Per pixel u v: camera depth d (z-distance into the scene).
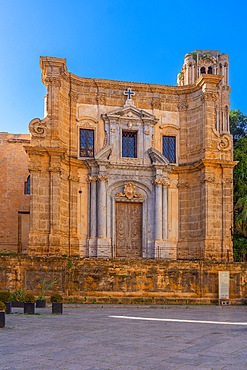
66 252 38.97
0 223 46.38
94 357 12.96
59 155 37.53
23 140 47.66
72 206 39.97
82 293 32.50
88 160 40.56
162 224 41.12
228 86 65.50
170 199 42.41
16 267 31.69
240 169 52.22
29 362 12.30
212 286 34.44
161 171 41.34
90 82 41.97
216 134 41.03
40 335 16.91
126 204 41.50
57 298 25.12
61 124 39.75
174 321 22.17
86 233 40.41
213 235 39.69
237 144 54.62
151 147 41.88
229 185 40.41
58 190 37.31
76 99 41.53
